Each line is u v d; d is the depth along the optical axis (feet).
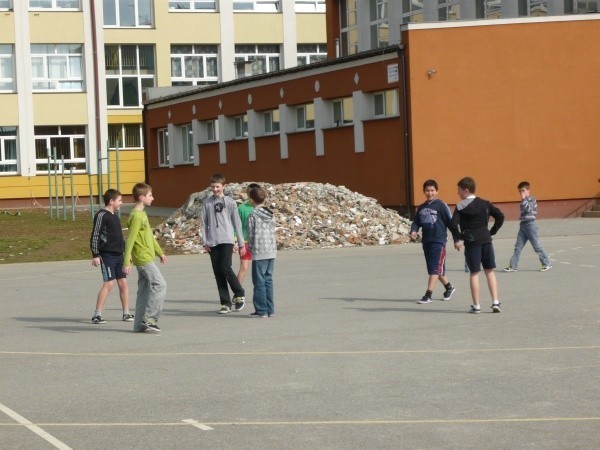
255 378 37.81
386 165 127.13
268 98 151.74
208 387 36.37
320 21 241.96
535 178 123.44
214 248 56.95
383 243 102.63
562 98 123.54
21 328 52.90
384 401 33.42
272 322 52.31
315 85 139.95
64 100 218.79
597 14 123.75
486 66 122.52
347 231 103.60
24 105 216.33
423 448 27.71
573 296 58.34
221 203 57.21
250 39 236.43
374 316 53.11
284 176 149.18
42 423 31.50
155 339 48.11
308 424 30.60
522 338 45.03
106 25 227.61
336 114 138.62
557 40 123.44
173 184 185.57
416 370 38.47
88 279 78.79
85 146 221.05
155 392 35.76
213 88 166.20
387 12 168.96
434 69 122.01
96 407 33.58
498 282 66.44
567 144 123.85
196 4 234.58
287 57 238.89
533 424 30.07
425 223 57.88
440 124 122.11
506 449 27.50
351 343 45.09
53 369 40.83
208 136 174.40
